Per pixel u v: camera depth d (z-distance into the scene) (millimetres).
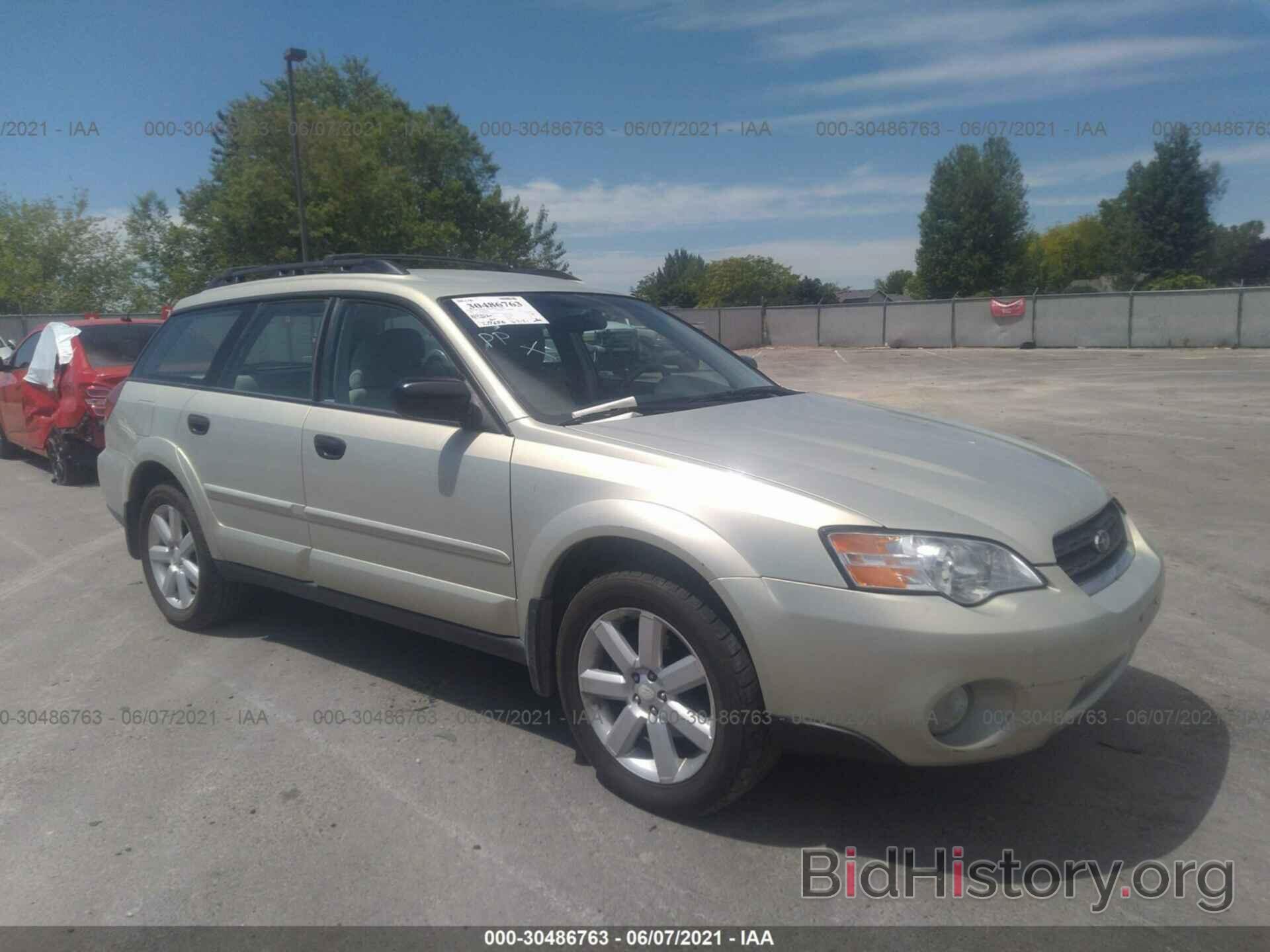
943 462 3516
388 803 3510
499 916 2879
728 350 5125
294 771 3760
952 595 2895
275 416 4578
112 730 4145
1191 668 4609
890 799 3512
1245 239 56656
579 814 3414
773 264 79062
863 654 2891
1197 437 11484
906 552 2932
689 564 3137
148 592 6117
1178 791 3525
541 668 3680
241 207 24984
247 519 4773
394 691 4512
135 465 5383
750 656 3080
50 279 37938
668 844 3232
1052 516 3234
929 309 39062
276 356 4801
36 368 10234
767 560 3025
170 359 5520
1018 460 3717
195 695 4492
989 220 51031
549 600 3615
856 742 2988
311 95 42906
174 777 3730
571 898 2959
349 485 4215
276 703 4395
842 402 4590
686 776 3283
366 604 4352
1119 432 12055
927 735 2904
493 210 41906
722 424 3812
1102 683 3240
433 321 4109
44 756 3918
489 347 4004
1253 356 27703
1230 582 5875
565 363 4129
